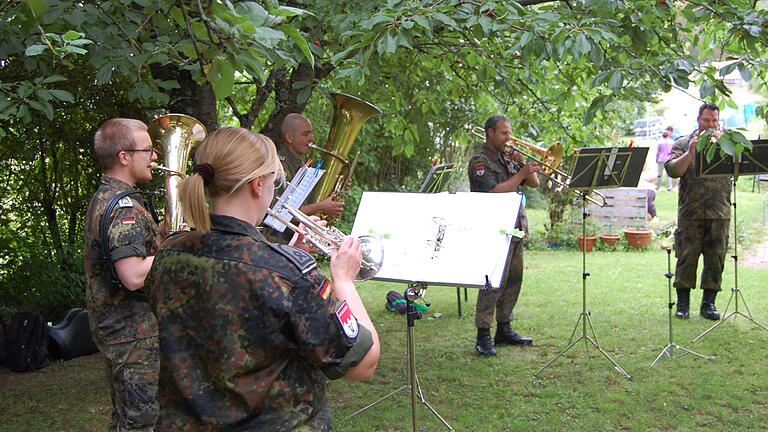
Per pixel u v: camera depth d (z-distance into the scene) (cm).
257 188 158
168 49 293
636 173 460
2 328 491
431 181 520
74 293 596
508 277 492
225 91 225
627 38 373
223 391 147
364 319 163
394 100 602
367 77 441
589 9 353
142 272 245
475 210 338
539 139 636
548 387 416
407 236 336
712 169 493
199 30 229
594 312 589
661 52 396
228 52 216
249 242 152
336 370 149
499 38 429
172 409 151
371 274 218
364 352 153
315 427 152
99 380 463
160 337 152
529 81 590
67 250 608
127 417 256
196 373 149
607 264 834
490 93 580
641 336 513
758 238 976
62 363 499
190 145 324
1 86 288
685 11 367
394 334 546
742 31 345
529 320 569
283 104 489
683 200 548
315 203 420
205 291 148
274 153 162
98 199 254
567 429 360
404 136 633
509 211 331
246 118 498
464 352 491
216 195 157
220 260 149
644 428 358
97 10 289
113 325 256
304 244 212
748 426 357
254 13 207
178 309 151
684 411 378
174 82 338
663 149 1590
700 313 564
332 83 496
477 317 479
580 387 415
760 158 484
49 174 611
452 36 474
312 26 387
